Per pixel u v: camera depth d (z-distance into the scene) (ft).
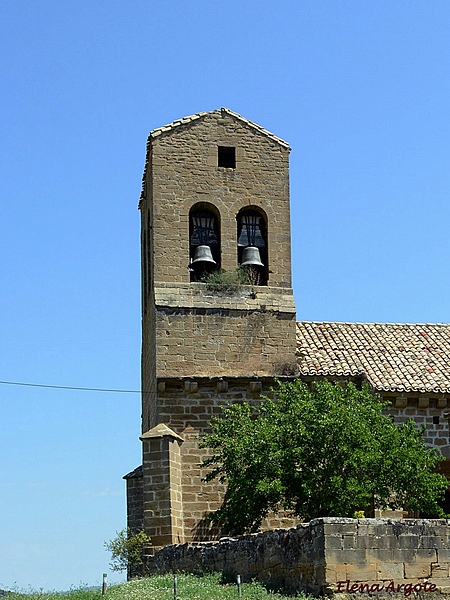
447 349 174.29
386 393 160.04
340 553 107.86
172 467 154.20
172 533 151.33
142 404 180.04
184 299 164.55
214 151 171.63
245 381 162.40
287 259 170.50
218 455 154.10
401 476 139.03
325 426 138.00
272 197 172.45
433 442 161.48
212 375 162.09
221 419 155.74
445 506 162.50
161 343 162.30
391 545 109.91
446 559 111.65
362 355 169.58
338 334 176.24
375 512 152.05
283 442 141.08
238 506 140.87
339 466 137.90
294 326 167.02
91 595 119.24
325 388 147.02
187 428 159.74
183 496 156.66
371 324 181.16
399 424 159.74
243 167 172.35
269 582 115.24
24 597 120.78
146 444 154.92
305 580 110.52
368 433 139.03
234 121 173.47
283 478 138.72
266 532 119.65
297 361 165.58
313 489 136.46
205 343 163.63
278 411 146.72
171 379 160.56
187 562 136.46
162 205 168.04
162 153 169.58
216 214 170.91
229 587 116.16
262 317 166.09
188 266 166.81
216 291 165.99
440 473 160.45
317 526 109.19
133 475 176.86
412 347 173.99
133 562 150.20
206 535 155.53
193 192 169.58
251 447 142.00
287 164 174.29
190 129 171.42
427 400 162.09
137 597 114.42
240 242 170.60
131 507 176.24
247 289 167.12
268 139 174.29
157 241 166.61
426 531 111.75
